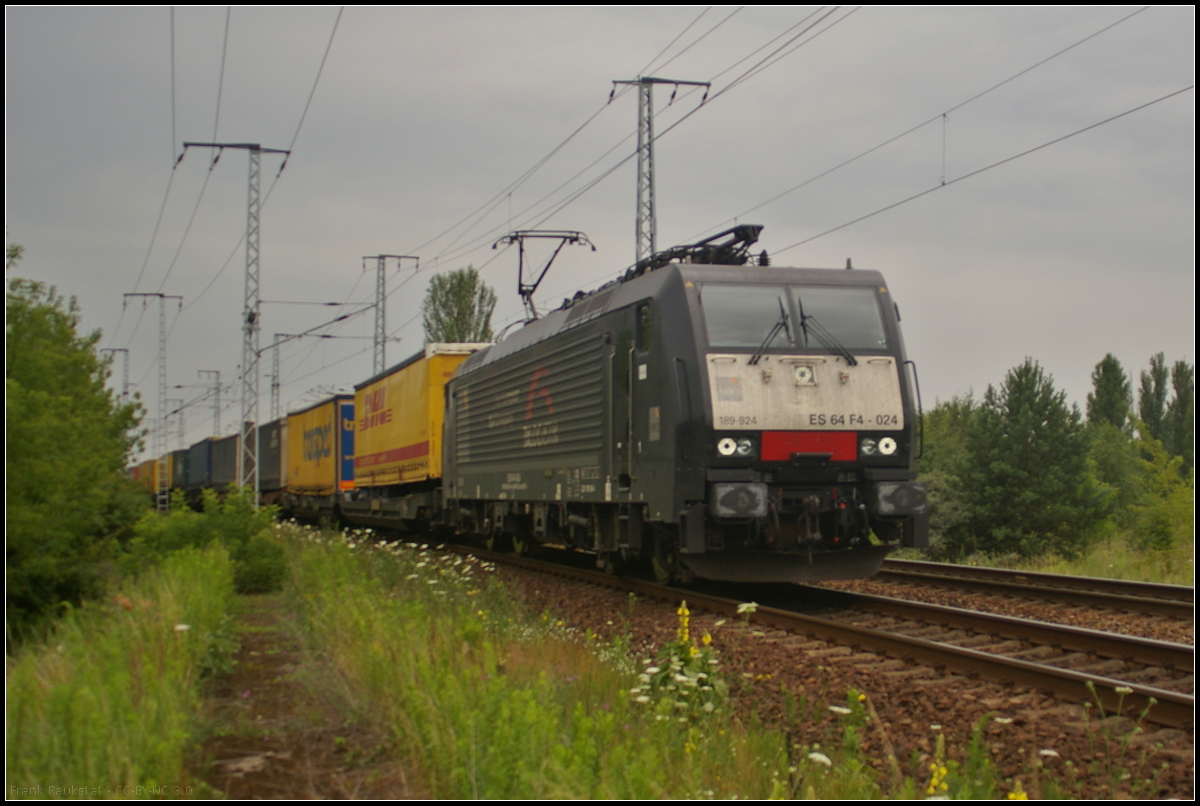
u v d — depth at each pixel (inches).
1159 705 242.7
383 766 209.2
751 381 428.1
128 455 602.2
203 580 387.5
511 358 655.8
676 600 470.9
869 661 321.7
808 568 446.3
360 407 1144.8
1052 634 345.1
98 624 318.0
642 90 930.1
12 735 189.5
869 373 443.2
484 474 701.9
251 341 986.1
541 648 324.8
